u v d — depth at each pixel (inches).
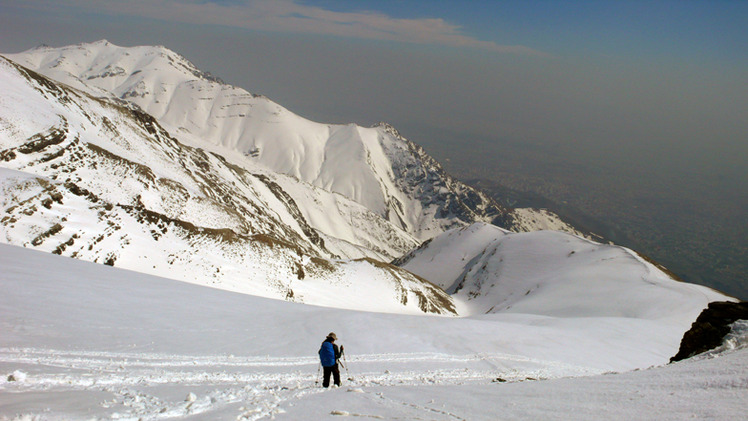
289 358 784.9
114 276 1240.8
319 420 336.5
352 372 748.6
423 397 437.1
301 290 2679.6
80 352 618.2
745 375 345.1
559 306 2898.6
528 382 527.8
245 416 341.1
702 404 297.0
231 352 775.1
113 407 353.4
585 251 4468.5
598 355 1154.0
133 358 637.3
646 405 319.3
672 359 696.4
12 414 295.1
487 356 973.2
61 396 372.8
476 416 349.7
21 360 527.2
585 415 316.2
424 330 1107.9
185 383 529.0
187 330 867.4
